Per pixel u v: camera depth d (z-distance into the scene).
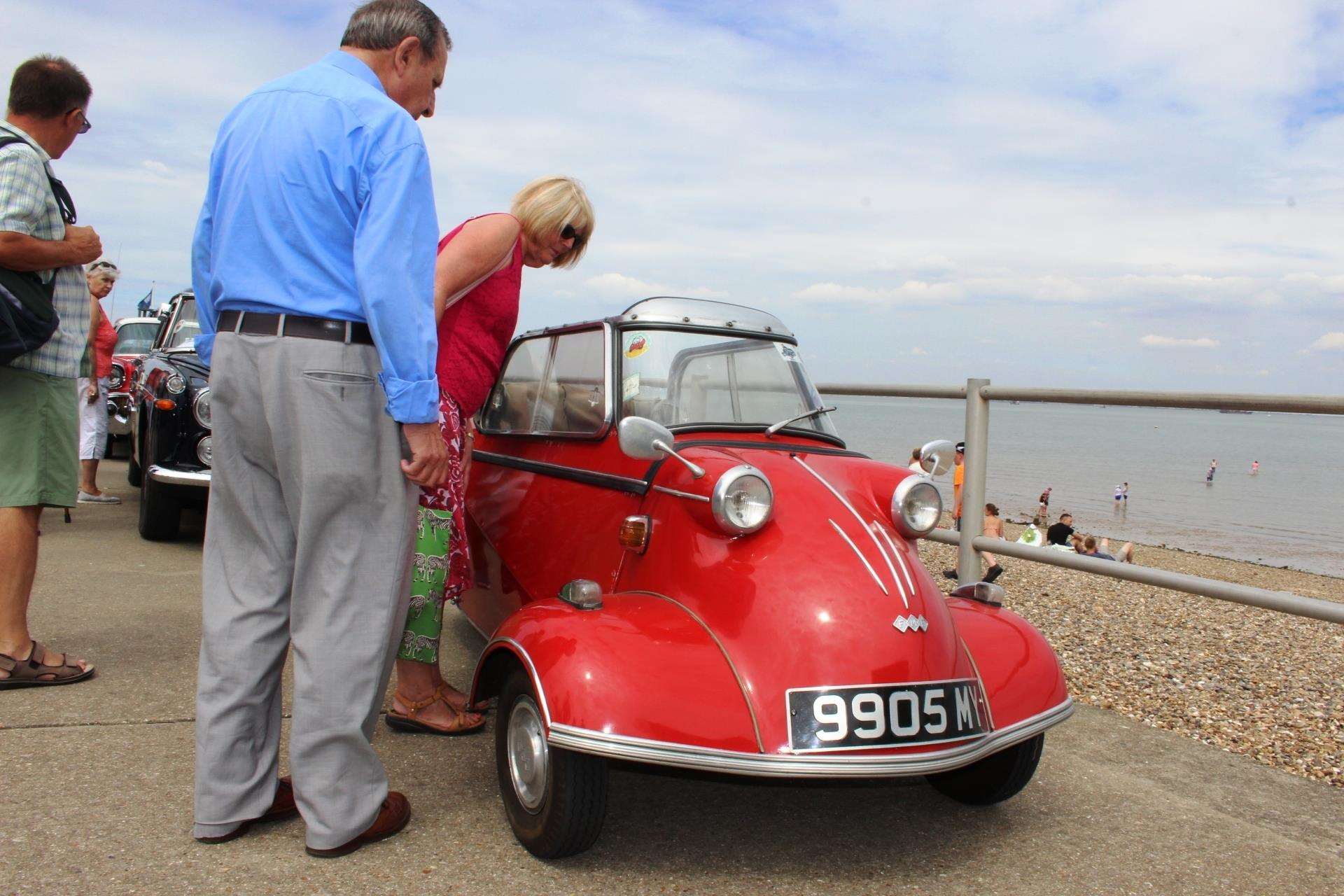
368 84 2.53
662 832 2.85
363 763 2.54
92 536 6.77
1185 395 4.00
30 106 3.56
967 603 3.32
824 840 2.87
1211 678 4.95
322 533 2.44
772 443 3.31
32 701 3.55
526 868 2.56
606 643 2.53
